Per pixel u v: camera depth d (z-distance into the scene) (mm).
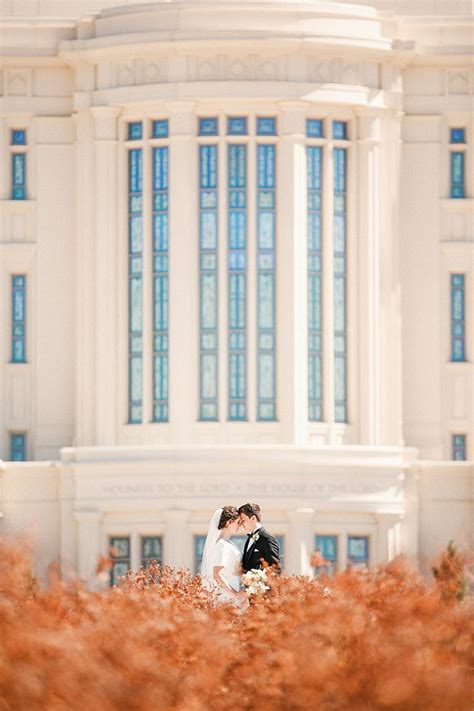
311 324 61625
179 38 60375
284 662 19734
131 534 58781
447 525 60125
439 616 21625
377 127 62000
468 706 19109
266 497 58188
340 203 61906
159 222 61500
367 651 19734
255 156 61062
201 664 19953
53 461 60000
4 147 63812
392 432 62375
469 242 63875
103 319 61875
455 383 63812
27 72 63750
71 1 65188
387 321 62344
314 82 60875
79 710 18219
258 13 60594
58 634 19109
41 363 63594
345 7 61469
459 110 63656
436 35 63469
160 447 58562
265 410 61406
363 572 25484
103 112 61531
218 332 61344
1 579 21188
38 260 63750
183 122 60688
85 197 62281
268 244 61406
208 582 32969
